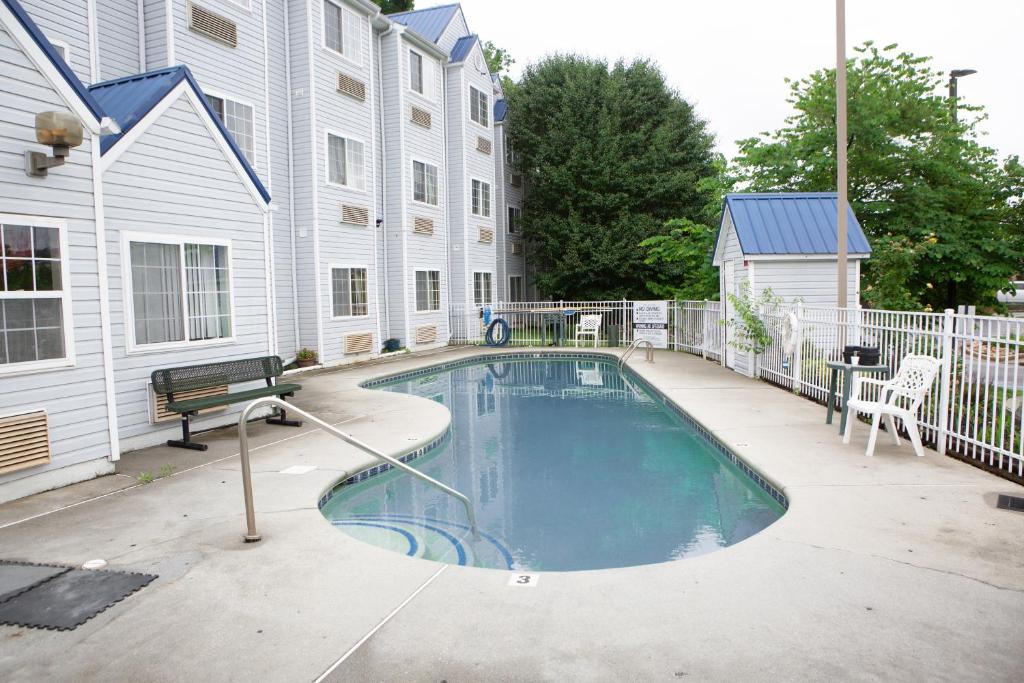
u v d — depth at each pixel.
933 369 6.05
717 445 7.35
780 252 11.41
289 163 14.88
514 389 13.03
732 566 3.87
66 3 9.89
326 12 15.18
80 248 5.93
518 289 27.42
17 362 5.46
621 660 2.90
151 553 4.24
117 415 7.00
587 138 25.03
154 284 7.52
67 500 5.38
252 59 13.45
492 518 5.62
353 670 2.87
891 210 16.61
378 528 5.39
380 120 17.94
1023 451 5.25
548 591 3.61
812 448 6.62
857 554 3.99
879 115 15.95
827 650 2.94
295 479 5.92
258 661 2.96
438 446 8.01
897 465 5.93
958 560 3.87
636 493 6.29
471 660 2.92
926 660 2.85
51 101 5.67
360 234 16.28
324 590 3.67
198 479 5.97
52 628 3.29
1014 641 3.00
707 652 2.95
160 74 7.89
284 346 14.70
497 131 25.14
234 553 4.23
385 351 17.81
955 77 18.95
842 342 8.83
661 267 24.64
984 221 16.86
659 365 14.52
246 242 8.80
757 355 12.15
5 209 5.34
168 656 3.01
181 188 7.78
